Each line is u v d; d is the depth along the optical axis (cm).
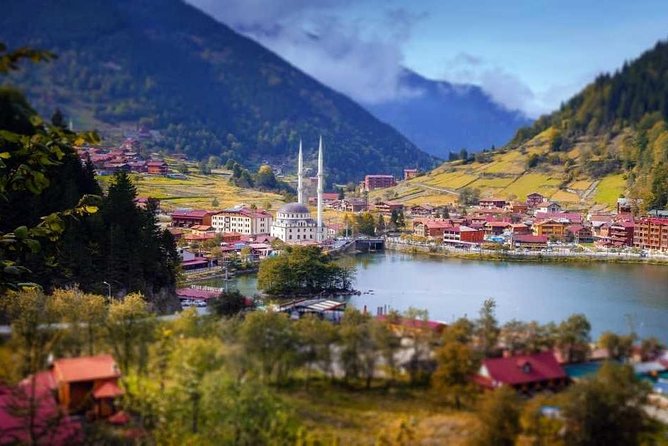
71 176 13450
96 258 12900
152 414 5119
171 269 15612
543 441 4794
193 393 5125
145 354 5938
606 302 16838
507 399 4984
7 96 2841
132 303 9412
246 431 5006
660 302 16825
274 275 17938
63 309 7812
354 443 4981
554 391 5666
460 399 5609
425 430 5122
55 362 5316
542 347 6369
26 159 3309
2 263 3688
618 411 4975
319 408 5559
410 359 6325
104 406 5206
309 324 6812
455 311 15612
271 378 6147
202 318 7500
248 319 6475
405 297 17750
